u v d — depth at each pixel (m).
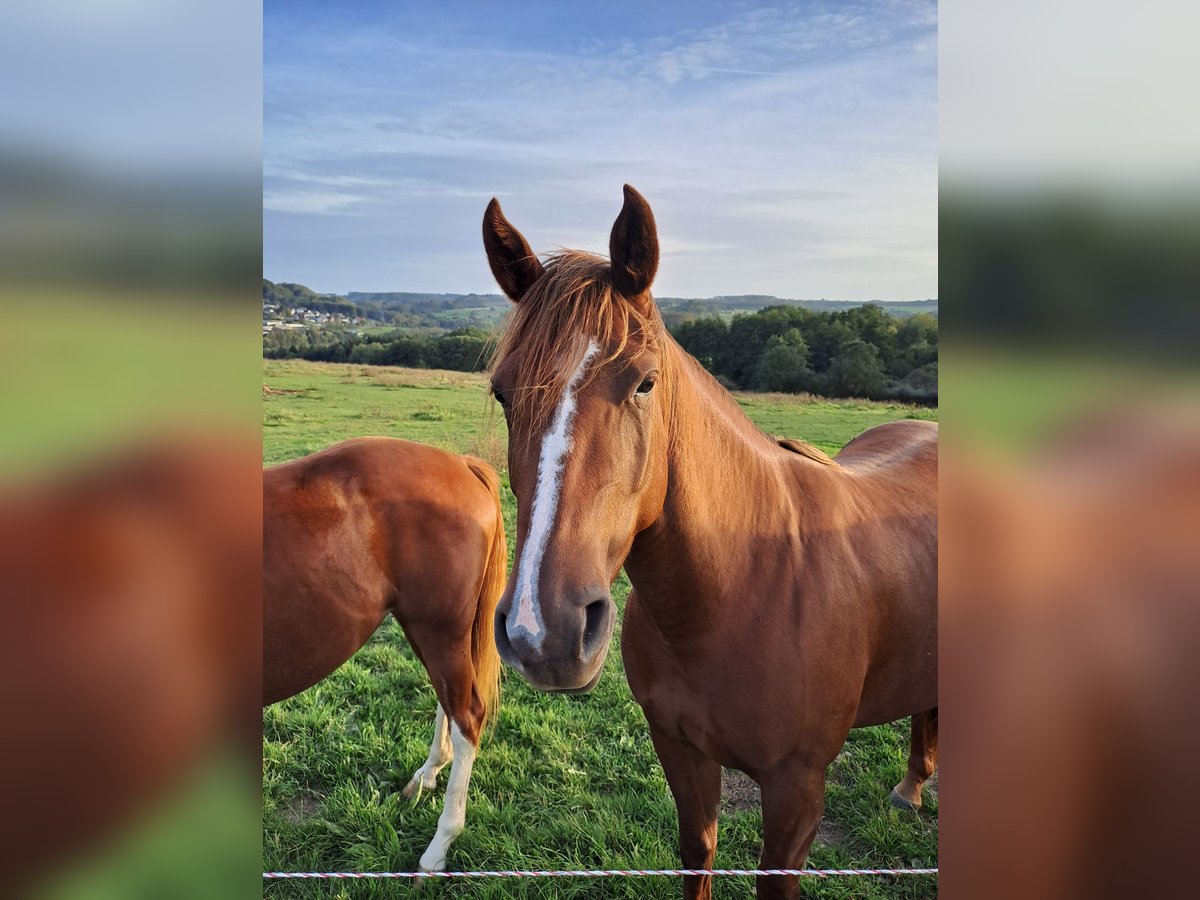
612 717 3.69
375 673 4.21
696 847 2.12
